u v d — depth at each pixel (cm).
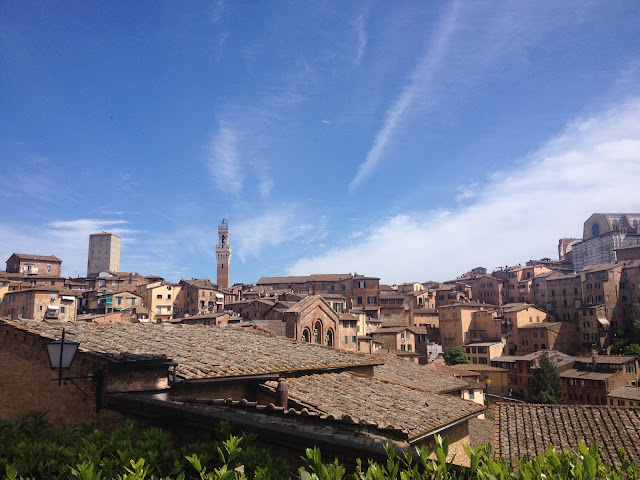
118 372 1260
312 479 523
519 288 13875
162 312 12519
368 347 8619
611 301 11269
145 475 671
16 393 1455
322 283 14050
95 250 19750
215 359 1608
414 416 1605
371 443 860
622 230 14875
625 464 691
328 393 1619
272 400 1572
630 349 9338
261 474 617
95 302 11775
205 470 679
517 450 2073
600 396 7725
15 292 10494
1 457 773
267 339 2252
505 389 9619
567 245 18562
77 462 741
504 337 11362
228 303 12588
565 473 576
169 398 1290
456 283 15800
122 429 952
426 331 11856
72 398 1319
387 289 15962
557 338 10850
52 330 1562
